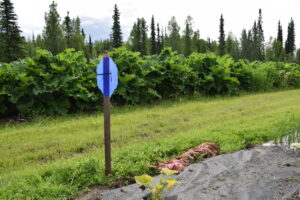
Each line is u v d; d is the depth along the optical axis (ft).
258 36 192.44
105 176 11.29
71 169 11.55
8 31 113.19
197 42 215.51
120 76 29.14
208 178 10.84
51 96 25.07
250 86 45.29
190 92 36.55
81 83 26.89
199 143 15.75
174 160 12.73
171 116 24.40
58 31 158.71
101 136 18.12
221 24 199.21
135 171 11.96
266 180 10.57
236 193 9.62
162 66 33.04
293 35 225.15
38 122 22.75
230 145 15.42
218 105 30.35
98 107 27.14
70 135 18.51
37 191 9.93
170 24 199.21
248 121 21.47
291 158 13.12
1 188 10.05
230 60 41.42
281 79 52.49
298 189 9.82
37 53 27.66
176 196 9.39
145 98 30.78
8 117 24.29
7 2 112.27
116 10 173.68
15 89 23.76
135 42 200.54
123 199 9.46
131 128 20.26
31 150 15.70
